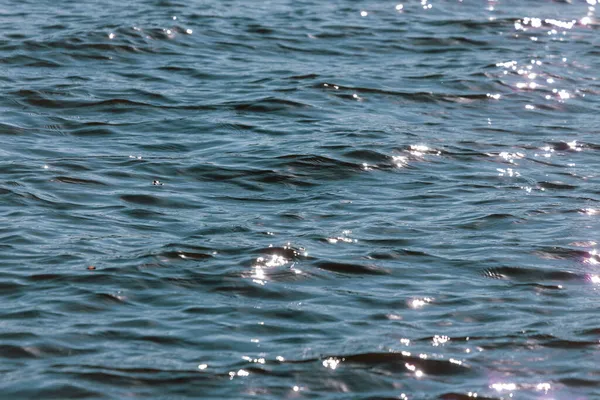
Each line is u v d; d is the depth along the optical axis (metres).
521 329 25.08
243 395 22.03
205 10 60.94
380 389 22.42
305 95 46.25
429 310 26.14
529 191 35.50
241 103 44.75
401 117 44.19
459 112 45.41
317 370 23.02
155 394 21.98
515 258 29.39
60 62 50.50
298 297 26.66
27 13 59.12
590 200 34.62
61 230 30.75
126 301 26.09
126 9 60.41
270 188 35.53
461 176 37.03
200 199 34.22
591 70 52.44
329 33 57.56
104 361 23.09
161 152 38.69
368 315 25.75
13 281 26.91
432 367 23.31
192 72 49.69
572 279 28.22
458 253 29.75
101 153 38.28
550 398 22.17
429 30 59.06
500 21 60.94
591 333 24.91
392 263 28.91
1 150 37.94
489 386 22.58
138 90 46.31
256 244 29.80
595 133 42.56
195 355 23.53
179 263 28.33
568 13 63.88
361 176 36.84
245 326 24.95
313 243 30.05
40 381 22.17
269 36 56.44
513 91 48.38
